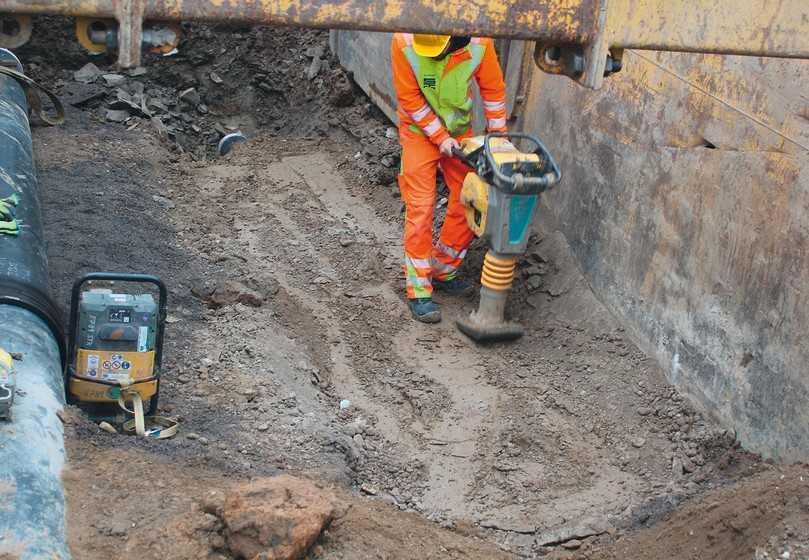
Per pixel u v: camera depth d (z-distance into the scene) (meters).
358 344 6.82
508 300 7.47
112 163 8.78
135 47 2.88
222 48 11.45
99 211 7.74
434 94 6.71
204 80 11.27
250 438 5.28
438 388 6.37
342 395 6.27
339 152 9.94
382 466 5.59
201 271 7.31
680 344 6.11
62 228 7.32
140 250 7.32
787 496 4.64
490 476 5.59
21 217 6.03
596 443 5.90
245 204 8.74
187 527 4.03
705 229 5.84
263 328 6.52
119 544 3.93
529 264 7.59
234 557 3.92
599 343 6.72
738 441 5.59
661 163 6.26
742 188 5.50
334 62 10.95
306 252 7.92
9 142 7.00
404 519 4.84
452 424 6.03
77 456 4.43
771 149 5.25
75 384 4.93
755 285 5.42
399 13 3.03
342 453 5.43
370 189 9.14
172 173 9.16
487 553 4.70
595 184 7.06
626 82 6.62
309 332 6.88
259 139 10.30
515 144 8.21
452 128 6.90
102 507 4.12
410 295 7.16
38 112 8.25
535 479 5.57
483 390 6.37
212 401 5.60
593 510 5.30
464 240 7.36
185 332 6.29
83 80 10.34
